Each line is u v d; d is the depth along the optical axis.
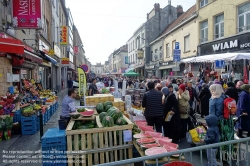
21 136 6.54
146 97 5.65
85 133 3.91
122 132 4.14
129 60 45.31
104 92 10.42
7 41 6.05
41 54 12.36
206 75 12.13
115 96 9.90
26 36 10.52
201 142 4.95
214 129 4.01
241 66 11.16
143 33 33.34
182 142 5.98
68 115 5.42
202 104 8.37
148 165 3.06
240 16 12.48
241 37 11.67
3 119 6.08
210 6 15.06
